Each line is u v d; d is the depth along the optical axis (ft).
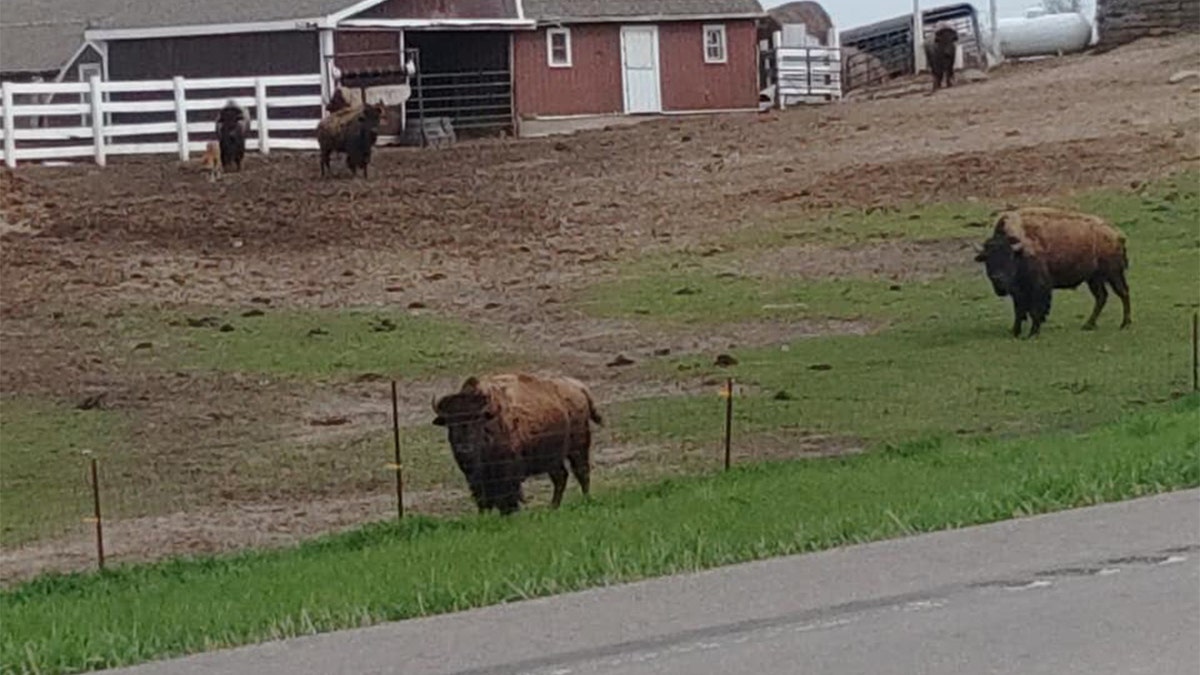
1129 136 141.69
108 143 162.61
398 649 34.68
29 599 46.98
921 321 95.91
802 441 70.33
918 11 217.15
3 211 130.41
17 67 210.59
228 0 181.68
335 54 174.50
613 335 96.78
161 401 84.28
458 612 37.88
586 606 37.35
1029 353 85.81
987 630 32.96
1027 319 93.76
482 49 187.83
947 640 32.48
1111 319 93.35
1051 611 34.04
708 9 197.77
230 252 120.47
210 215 131.23
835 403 77.10
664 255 118.11
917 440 66.54
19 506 65.77
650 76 195.31
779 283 108.27
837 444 69.41
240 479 69.00
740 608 36.22
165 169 149.38
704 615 35.83
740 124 166.09
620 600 37.76
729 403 62.75
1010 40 209.05
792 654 32.22
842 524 44.73
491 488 55.72
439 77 183.52
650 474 65.10
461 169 149.38
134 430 78.79
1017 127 150.61
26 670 35.14
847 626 33.96
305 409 82.12
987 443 62.54
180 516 63.31
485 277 113.50
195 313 104.27
